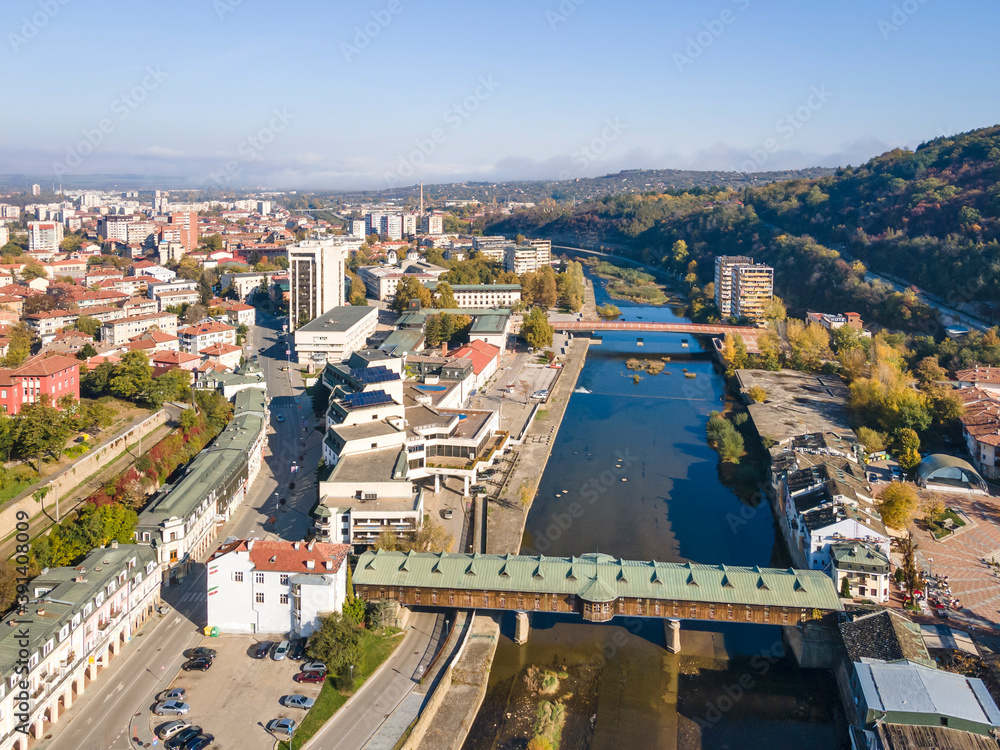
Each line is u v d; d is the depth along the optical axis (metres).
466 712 127.06
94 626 127.56
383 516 168.25
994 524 192.75
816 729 128.25
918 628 138.12
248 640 139.12
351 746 114.94
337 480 177.00
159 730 113.94
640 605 145.38
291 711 120.88
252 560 139.75
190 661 130.75
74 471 178.50
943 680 122.56
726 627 156.88
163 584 157.00
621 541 189.75
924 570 169.25
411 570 150.38
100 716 117.88
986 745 111.06
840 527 165.38
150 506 169.88
